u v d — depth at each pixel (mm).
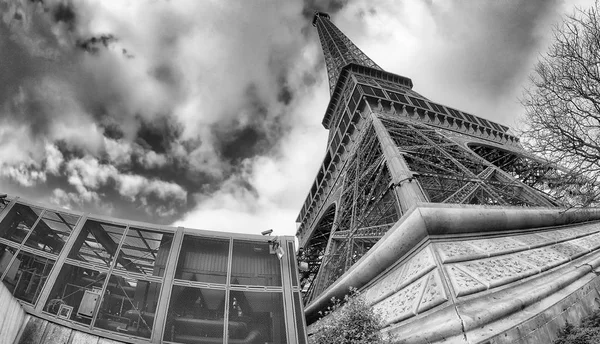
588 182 13086
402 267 16062
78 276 11914
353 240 24922
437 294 11758
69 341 9961
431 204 15781
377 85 54250
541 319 10383
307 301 29125
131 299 11391
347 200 34531
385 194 25172
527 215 18703
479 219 16234
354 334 9734
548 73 13562
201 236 13609
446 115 46875
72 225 13062
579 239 20312
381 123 36312
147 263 13141
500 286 12234
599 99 11719
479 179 25516
